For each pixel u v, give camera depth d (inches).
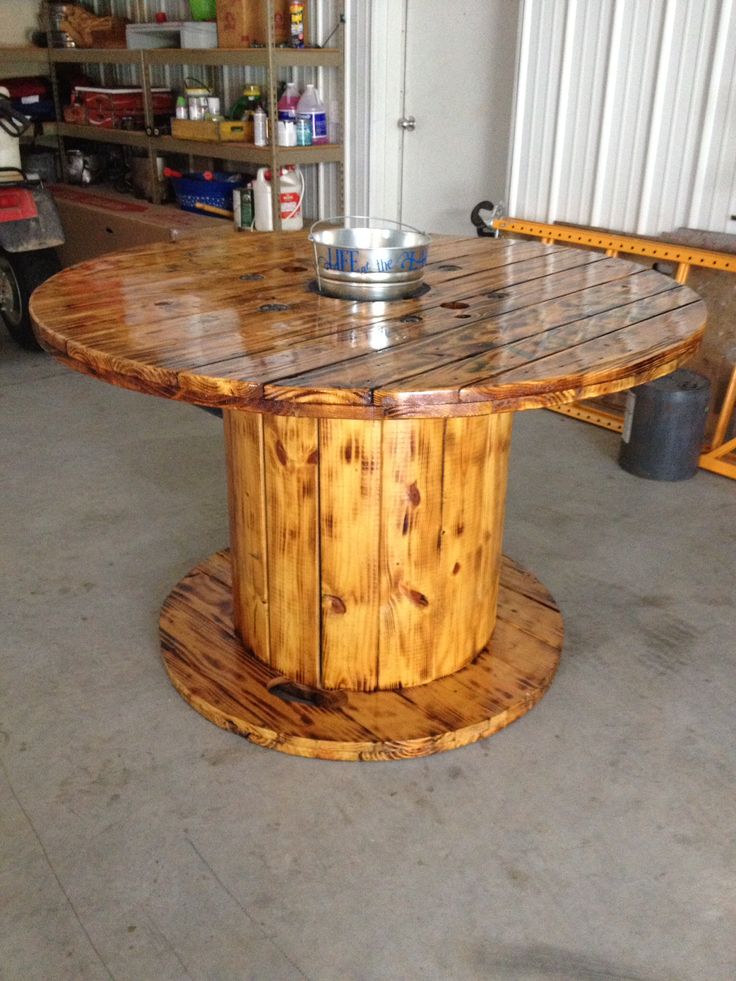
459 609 78.1
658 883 62.6
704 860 64.6
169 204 207.6
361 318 71.0
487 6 157.5
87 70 249.0
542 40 142.9
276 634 78.7
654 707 80.6
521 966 56.4
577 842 65.9
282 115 177.6
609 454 135.6
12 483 121.6
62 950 57.2
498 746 75.4
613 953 57.4
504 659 83.2
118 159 237.8
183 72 219.3
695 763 73.9
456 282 84.2
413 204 186.1
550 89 144.6
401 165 185.2
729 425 134.9
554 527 112.8
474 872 63.2
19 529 109.4
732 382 130.6
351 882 62.2
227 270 88.5
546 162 149.4
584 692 82.3
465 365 58.3
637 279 85.1
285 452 69.7
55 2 227.5
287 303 75.6
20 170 169.2
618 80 135.7
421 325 68.8
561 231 146.9
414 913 60.0
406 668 77.7
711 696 82.3
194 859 63.9
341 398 53.7
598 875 63.1
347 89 178.2
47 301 74.9
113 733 76.1
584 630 91.6
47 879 62.1
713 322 133.2
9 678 82.8
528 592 94.7
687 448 124.6
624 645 89.4
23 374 166.9
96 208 201.9
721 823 67.9
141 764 72.7
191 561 103.1
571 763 73.6
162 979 55.3
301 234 108.7
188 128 187.6
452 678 80.4
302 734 72.7
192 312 72.0
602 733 77.2
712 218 132.4
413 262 77.0
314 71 185.6
